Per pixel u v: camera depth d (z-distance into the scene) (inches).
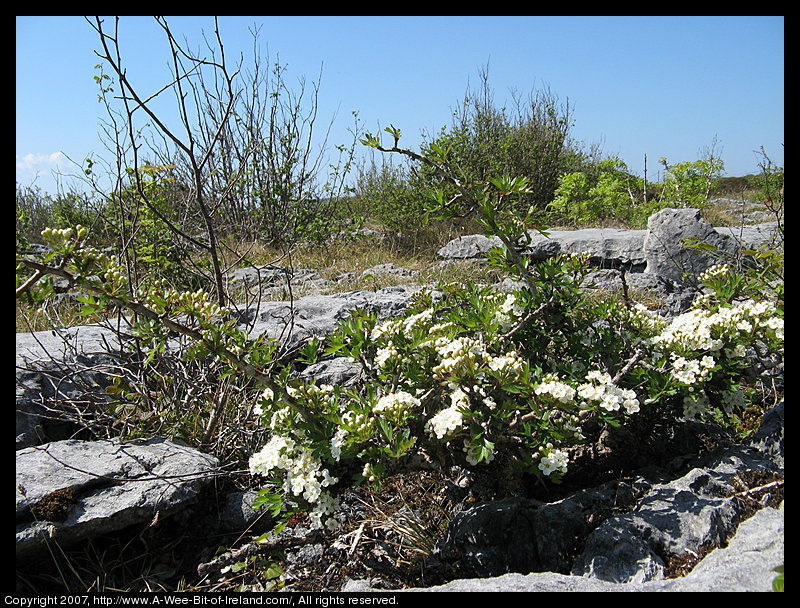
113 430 138.3
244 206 454.6
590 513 92.0
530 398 93.0
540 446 93.9
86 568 99.6
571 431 94.2
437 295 228.8
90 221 301.0
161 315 92.4
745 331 102.0
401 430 92.4
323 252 408.2
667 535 83.2
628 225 460.8
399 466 97.8
